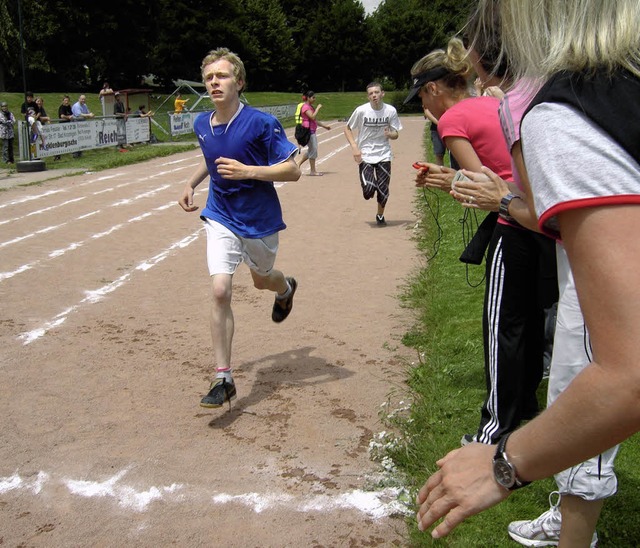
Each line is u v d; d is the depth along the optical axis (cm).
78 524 297
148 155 1889
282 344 502
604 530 270
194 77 6047
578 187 98
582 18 105
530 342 320
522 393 316
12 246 805
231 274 397
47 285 651
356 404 405
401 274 681
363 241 830
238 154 398
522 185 159
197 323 549
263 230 411
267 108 3453
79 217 986
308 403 407
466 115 321
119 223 942
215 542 283
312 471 334
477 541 272
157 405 407
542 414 110
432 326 517
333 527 291
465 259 343
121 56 5056
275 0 6825
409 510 299
